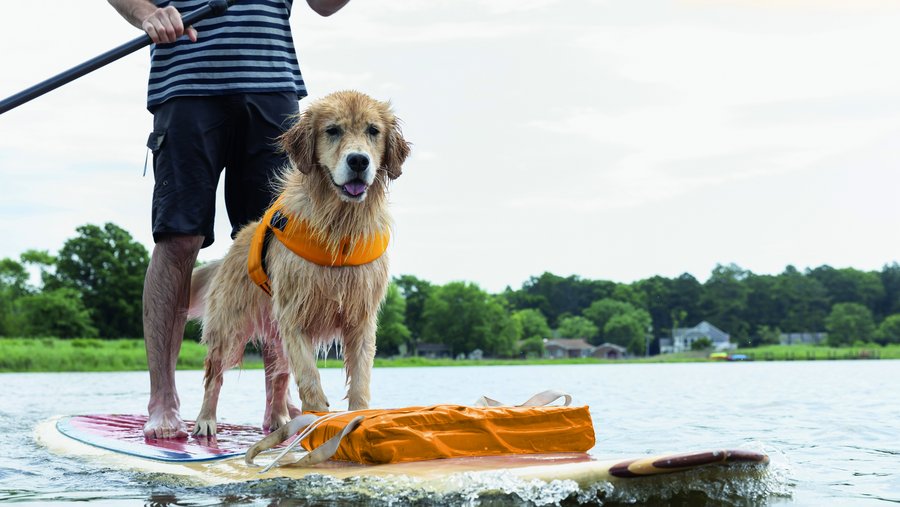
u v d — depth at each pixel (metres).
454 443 3.09
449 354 107.38
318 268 3.93
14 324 71.56
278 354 4.58
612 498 2.58
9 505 2.83
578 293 129.12
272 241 4.08
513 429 3.19
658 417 6.12
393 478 2.78
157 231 4.39
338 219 3.90
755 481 2.75
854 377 17.31
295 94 4.75
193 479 3.18
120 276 77.12
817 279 118.75
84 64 4.13
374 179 4.01
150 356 4.43
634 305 125.25
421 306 109.12
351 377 4.16
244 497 2.81
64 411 7.51
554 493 2.57
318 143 3.95
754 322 119.81
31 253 76.75
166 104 4.49
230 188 4.84
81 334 73.56
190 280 4.56
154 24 4.09
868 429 5.12
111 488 3.12
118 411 7.56
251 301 4.40
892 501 2.70
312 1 4.97
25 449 4.29
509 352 109.12
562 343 118.19
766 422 5.64
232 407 7.51
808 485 2.99
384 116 4.09
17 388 13.26
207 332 4.44
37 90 4.10
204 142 4.46
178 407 4.46
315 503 2.66
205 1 4.55
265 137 4.61
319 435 3.31
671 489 2.63
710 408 7.20
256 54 4.56
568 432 3.28
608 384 14.29
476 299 107.75
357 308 4.05
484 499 2.58
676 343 121.69
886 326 115.00
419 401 8.14
